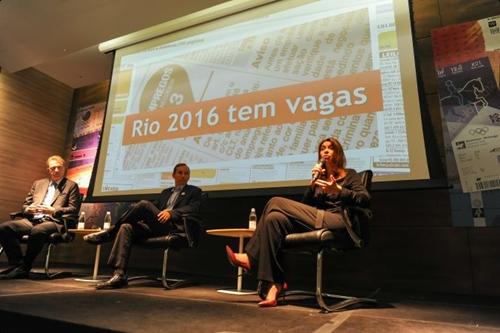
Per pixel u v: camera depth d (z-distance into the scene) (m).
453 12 2.71
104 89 4.63
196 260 3.22
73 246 4.14
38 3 3.16
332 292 2.27
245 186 2.73
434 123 2.58
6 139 4.10
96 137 4.48
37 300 1.57
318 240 1.52
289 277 2.76
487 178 2.33
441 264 2.34
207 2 3.04
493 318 1.45
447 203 2.42
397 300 1.95
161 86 3.50
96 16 3.27
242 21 3.25
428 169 2.18
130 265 3.60
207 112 3.13
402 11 2.58
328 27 2.81
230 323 1.26
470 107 2.47
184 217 2.27
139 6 3.12
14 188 4.13
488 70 2.47
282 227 1.66
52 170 2.91
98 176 3.50
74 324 1.19
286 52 2.92
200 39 3.44
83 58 4.15
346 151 2.44
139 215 2.25
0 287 1.96
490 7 2.58
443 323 1.33
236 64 3.13
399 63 2.47
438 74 2.63
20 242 2.65
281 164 2.65
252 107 2.92
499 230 2.23
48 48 3.79
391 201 2.57
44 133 4.50
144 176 3.26
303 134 2.64
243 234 2.24
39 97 4.49
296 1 3.03
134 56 3.80
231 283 2.58
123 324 1.19
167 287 2.20
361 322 1.33
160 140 3.30
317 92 2.68
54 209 2.60
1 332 1.34
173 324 1.22
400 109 2.38
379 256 2.52
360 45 2.64
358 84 2.55
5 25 3.46
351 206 1.61
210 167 2.94
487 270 2.21
